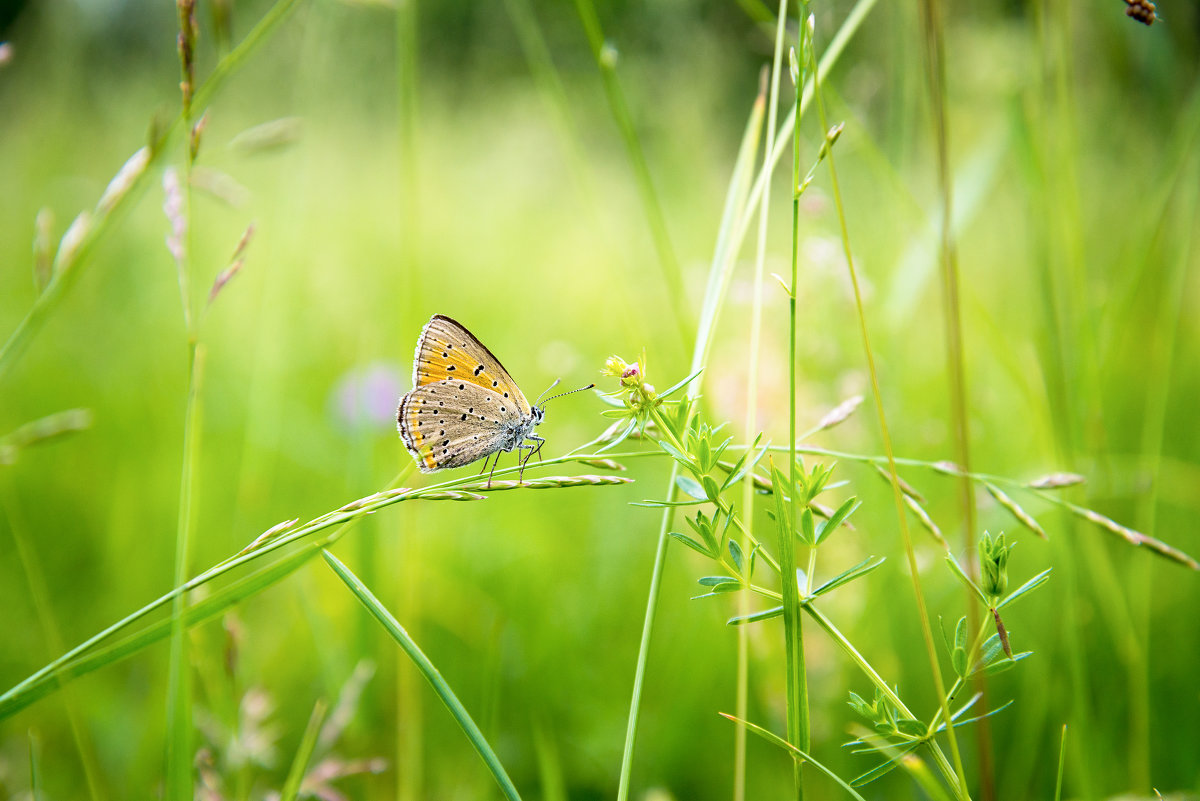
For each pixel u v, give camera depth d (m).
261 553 0.32
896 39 0.41
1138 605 0.39
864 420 0.40
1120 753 0.38
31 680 0.32
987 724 0.35
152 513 0.42
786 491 0.33
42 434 0.35
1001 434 0.42
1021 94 0.38
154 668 0.39
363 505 0.32
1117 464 0.41
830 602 0.39
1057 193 0.38
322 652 0.38
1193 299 0.49
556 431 0.44
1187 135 0.38
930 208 0.41
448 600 0.40
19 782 0.37
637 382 0.33
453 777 0.38
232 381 0.48
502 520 0.43
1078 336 0.38
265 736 0.36
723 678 0.39
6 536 0.42
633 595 0.41
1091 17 0.41
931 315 0.45
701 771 0.38
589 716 0.39
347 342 0.50
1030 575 0.40
